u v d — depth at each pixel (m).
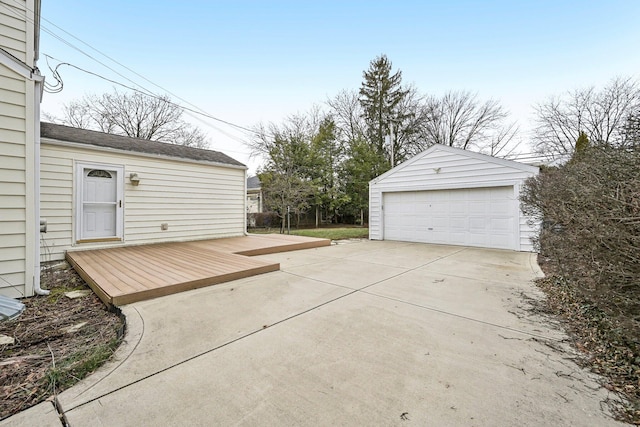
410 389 1.62
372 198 10.22
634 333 1.80
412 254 6.68
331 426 1.32
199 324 2.53
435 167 8.76
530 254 6.70
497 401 1.52
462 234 8.29
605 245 1.97
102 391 1.58
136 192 6.48
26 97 3.24
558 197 3.43
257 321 2.61
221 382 1.67
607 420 1.38
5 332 2.41
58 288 3.74
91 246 5.81
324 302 3.16
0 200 3.10
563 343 2.21
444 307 3.04
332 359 1.95
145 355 1.98
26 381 1.68
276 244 6.92
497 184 7.61
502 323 2.62
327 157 17.08
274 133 16.69
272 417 1.38
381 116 19.53
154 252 5.67
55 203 5.35
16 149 3.19
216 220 8.04
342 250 7.29
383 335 2.34
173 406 1.46
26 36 4.26
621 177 2.03
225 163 8.11
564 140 15.25
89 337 2.34
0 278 3.12
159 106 18.88
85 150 5.72
